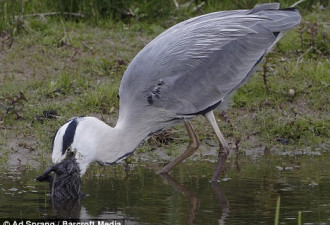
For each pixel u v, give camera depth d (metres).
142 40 18.42
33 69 16.75
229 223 9.52
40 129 14.15
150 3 19.86
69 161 11.13
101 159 11.55
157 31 19.03
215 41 12.42
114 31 19.08
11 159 13.30
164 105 12.02
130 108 11.90
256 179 11.93
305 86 16.00
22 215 10.02
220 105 12.51
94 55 17.64
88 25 19.48
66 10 19.69
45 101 15.31
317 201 10.46
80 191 11.08
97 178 12.30
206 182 11.83
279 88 15.88
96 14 19.50
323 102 15.56
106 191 11.33
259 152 14.03
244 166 12.95
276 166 12.88
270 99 15.57
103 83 16.08
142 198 10.85
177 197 10.89
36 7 19.81
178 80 12.07
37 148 13.66
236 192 11.10
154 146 14.13
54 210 10.27
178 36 12.38
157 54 12.15
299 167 12.78
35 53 17.58
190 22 12.82
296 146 14.29
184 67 12.16
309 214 9.81
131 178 12.24
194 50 12.27
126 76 12.14
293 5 19.64
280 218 9.67
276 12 12.94
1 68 16.75
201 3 20.28
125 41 18.52
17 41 18.17
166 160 13.59
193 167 13.02
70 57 17.39
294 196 10.77
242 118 15.09
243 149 14.12
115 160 11.72
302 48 17.84
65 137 11.20
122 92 12.09
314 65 16.88
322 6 19.39
